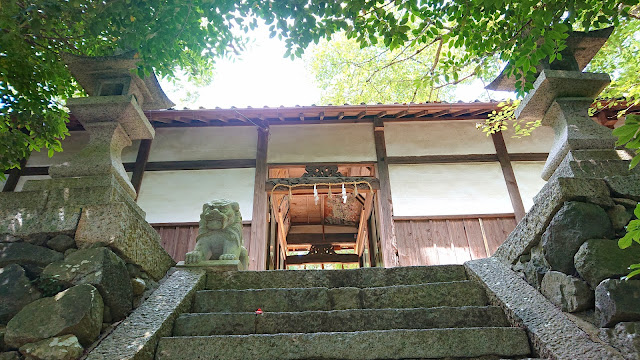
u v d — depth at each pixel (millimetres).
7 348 2791
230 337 3100
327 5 4430
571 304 3043
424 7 4539
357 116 9359
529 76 4230
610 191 3445
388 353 3020
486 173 8734
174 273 4172
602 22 4148
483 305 3805
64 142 9016
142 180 8703
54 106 5391
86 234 3486
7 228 3545
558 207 3406
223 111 8602
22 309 2932
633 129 2512
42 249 3412
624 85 6305
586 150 3875
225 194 8562
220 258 4426
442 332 3109
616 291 2748
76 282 3127
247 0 4453
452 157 8922
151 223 8164
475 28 4656
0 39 4430
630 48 7895
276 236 11102
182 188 8625
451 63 5477
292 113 8805
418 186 8586
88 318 2889
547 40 3846
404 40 4637
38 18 4117
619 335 2650
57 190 3859
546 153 8961
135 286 3598
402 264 7723
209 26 5230
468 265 4324
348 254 13812
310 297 3834
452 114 9281
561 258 3246
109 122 4660
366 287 4184
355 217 13680
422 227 8117
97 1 4188
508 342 3057
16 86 4918
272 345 3057
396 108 8727
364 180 8625
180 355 2994
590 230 3172
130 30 4426
